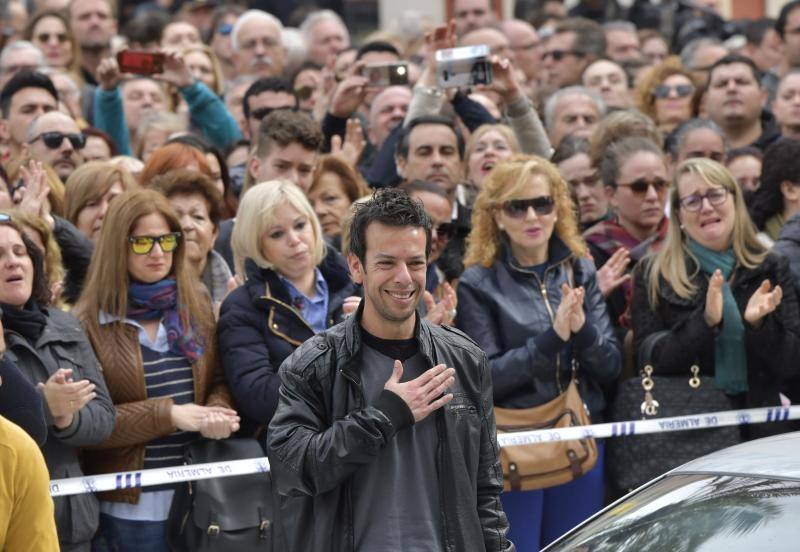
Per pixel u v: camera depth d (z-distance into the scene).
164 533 17.09
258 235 17.84
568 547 11.99
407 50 36.41
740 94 28.19
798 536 10.50
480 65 24.41
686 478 12.09
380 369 13.44
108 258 17.23
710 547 10.83
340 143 24.94
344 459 12.72
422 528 13.10
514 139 23.81
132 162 23.59
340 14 48.16
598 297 19.25
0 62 30.56
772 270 18.83
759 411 18.66
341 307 18.17
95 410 16.19
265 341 17.58
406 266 13.13
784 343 18.47
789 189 21.67
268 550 16.89
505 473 17.92
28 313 16.08
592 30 34.06
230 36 36.72
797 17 32.97
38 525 12.68
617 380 19.58
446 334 13.84
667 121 30.56
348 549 13.09
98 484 16.47
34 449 12.76
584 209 24.14
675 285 18.81
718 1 49.38
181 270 17.62
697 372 18.69
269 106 27.02
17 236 16.17
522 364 17.98
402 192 13.34
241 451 17.16
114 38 39.06
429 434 13.38
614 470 19.08
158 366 17.23
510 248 19.08
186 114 30.73
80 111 30.20
